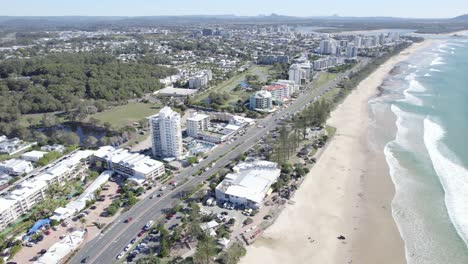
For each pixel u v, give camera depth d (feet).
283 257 442.09
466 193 571.28
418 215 520.42
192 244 456.86
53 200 565.12
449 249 449.89
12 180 622.95
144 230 490.49
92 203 559.79
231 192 554.46
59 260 429.38
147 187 610.65
